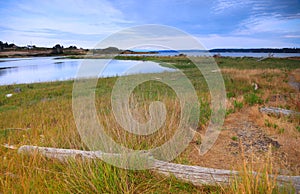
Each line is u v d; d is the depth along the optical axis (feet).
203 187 7.22
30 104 26.12
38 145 10.67
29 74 72.59
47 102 26.08
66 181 7.20
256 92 25.35
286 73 39.50
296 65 58.90
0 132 14.24
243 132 12.62
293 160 9.29
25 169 8.51
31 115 18.65
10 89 39.17
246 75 37.45
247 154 10.00
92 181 7.13
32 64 128.47
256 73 40.37
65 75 65.62
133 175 7.66
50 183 7.45
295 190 6.28
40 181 7.42
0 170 8.59
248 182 6.11
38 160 9.08
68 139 10.64
